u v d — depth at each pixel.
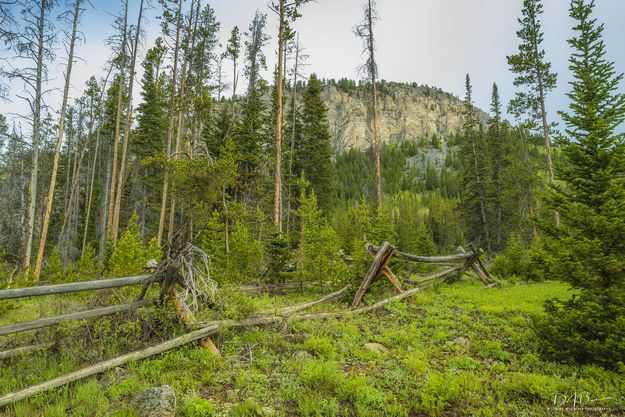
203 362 5.58
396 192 117.06
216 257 14.11
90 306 6.61
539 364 6.06
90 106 37.25
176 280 6.39
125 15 24.23
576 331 6.21
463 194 36.50
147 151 31.94
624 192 6.04
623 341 5.46
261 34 33.22
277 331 7.20
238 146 27.62
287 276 12.62
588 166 6.66
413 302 10.46
